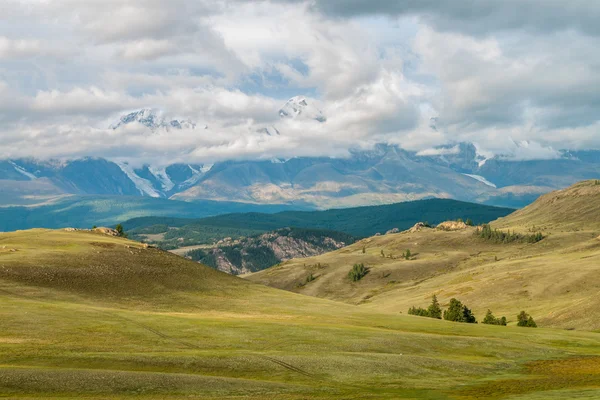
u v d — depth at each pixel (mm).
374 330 111125
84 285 132375
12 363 68875
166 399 61969
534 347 107250
